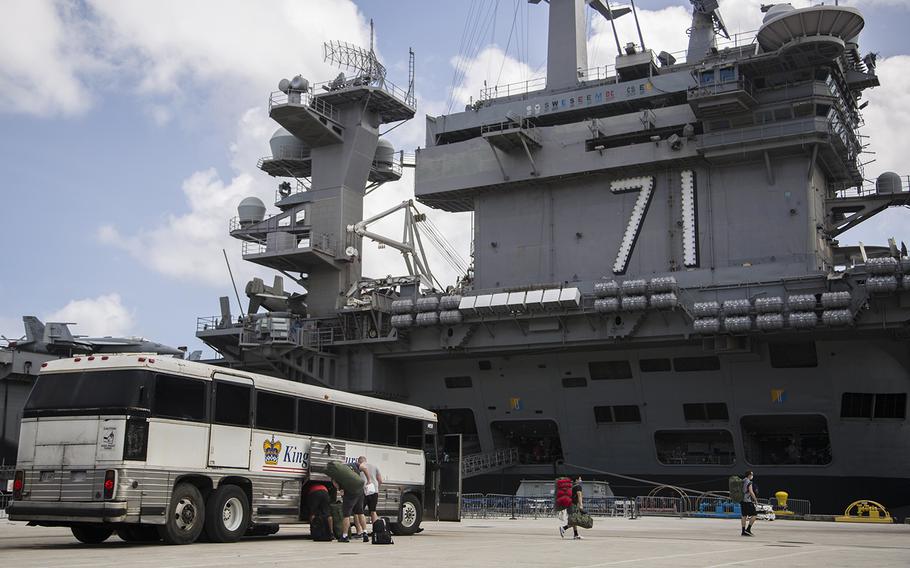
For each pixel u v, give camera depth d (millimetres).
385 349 56656
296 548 18125
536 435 59344
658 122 51938
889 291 42844
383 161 66875
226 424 20578
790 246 48375
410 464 26547
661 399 51656
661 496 49875
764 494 49750
